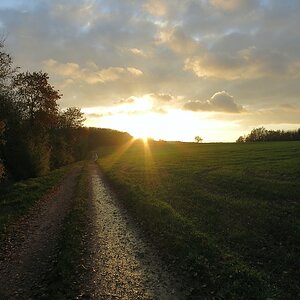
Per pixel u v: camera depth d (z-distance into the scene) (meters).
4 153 39.84
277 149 66.94
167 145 149.88
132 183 38.28
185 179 37.88
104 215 22.67
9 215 20.59
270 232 16.98
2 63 33.31
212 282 11.38
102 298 10.55
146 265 13.39
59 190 34.22
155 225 18.95
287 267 13.08
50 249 15.04
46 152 49.66
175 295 10.81
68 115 81.00
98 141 172.50
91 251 15.05
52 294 10.38
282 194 24.17
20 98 49.41
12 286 11.34
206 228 18.28
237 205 22.34
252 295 10.46
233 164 48.03
